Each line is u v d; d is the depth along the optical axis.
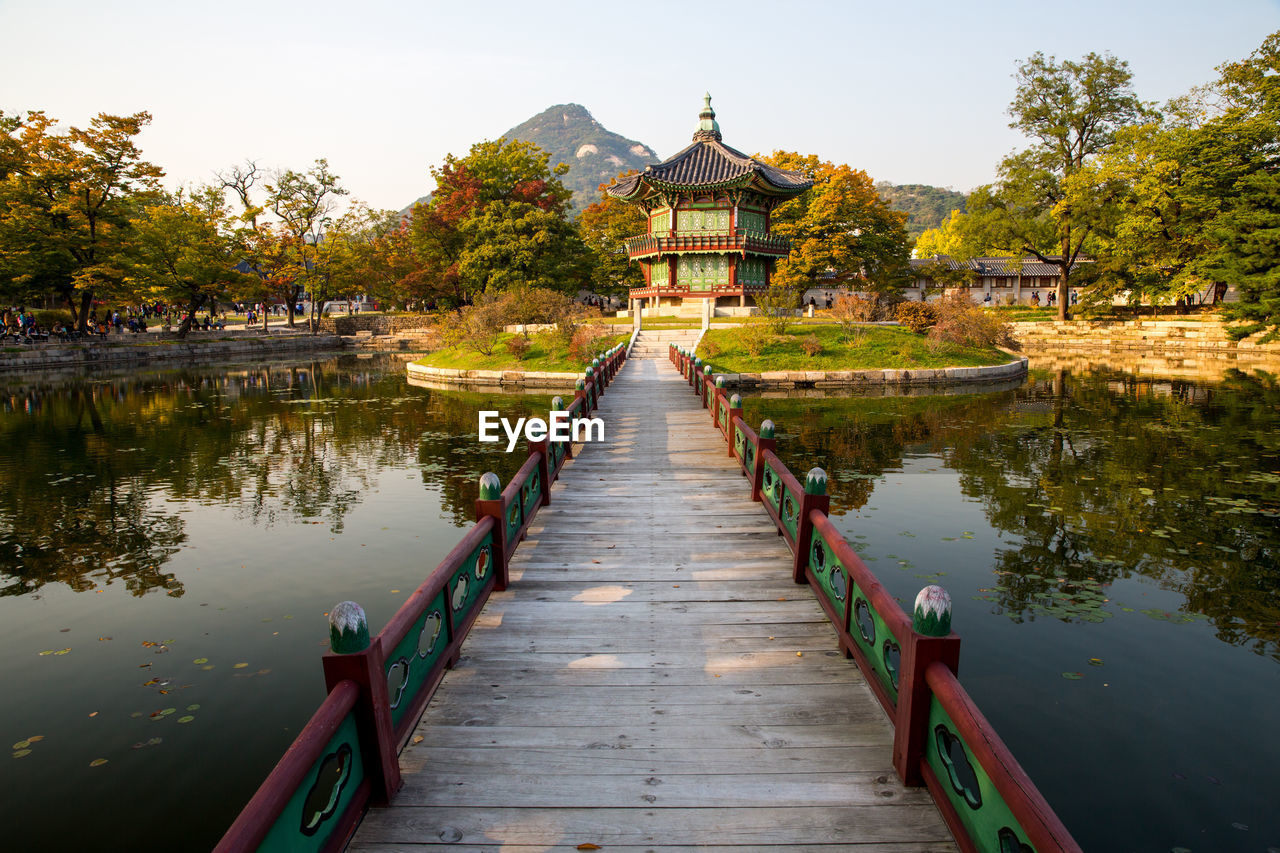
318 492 11.34
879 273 41.84
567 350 27.75
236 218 46.22
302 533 9.28
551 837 2.88
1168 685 5.18
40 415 19.86
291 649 6.11
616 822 2.97
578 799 3.11
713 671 4.26
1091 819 3.86
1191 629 6.05
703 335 28.80
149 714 5.11
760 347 26.52
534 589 5.55
